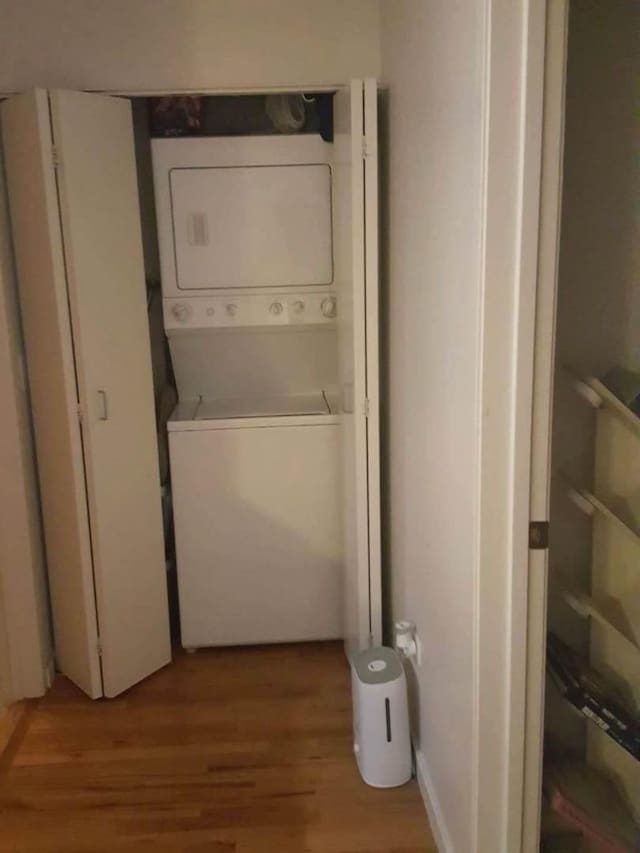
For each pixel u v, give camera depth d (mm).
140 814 2318
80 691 2941
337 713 2785
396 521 2643
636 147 1942
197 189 2945
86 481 2707
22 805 2363
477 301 1532
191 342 3137
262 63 2621
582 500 1934
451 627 1904
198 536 3072
